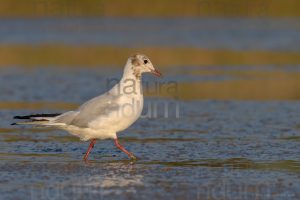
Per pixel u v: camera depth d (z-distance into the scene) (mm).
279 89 24719
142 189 11609
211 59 32156
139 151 15062
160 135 16953
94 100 14258
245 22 44406
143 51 33594
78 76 26719
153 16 46125
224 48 35375
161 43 36500
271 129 17812
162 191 11492
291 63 31453
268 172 12984
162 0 46750
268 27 42688
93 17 45750
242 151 15023
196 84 25594
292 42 37500
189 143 15945
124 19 45562
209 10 46531
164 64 30609
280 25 43375
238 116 19734
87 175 12656
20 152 14805
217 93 23781
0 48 33750
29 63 29969
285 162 13906
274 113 20281
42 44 35531
